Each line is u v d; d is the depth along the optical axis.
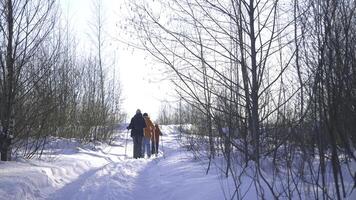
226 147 8.77
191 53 7.80
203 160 11.58
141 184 10.59
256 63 7.86
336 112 5.25
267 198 6.52
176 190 8.62
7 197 8.06
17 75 11.51
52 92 13.80
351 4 5.47
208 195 7.40
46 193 9.36
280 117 7.27
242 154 9.00
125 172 12.66
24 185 8.88
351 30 5.41
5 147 11.71
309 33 5.79
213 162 10.27
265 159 8.27
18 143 13.17
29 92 12.38
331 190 6.12
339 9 5.37
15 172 9.93
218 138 10.38
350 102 5.33
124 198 8.90
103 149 21.36
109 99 26.89
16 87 11.65
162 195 8.77
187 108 12.66
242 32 7.83
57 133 21.19
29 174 9.81
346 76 5.29
